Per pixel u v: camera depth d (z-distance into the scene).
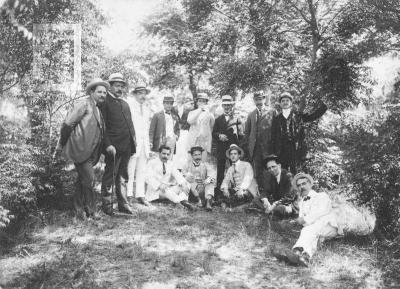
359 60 8.61
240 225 6.31
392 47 7.97
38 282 4.25
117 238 5.52
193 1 12.50
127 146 6.50
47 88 6.74
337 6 9.85
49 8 6.74
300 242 5.16
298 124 7.24
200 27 13.30
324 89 9.16
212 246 5.48
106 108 6.39
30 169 5.87
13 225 5.66
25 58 6.38
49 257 4.86
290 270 4.90
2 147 5.64
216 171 7.69
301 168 8.45
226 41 11.83
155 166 7.46
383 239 5.75
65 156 6.00
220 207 7.43
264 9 10.63
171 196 7.30
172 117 8.37
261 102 7.84
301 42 10.82
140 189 7.13
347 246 5.60
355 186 6.06
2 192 5.40
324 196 5.55
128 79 9.17
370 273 4.87
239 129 8.17
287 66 10.51
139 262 4.85
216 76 10.81
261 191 7.55
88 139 5.96
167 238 5.66
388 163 5.76
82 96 6.58
